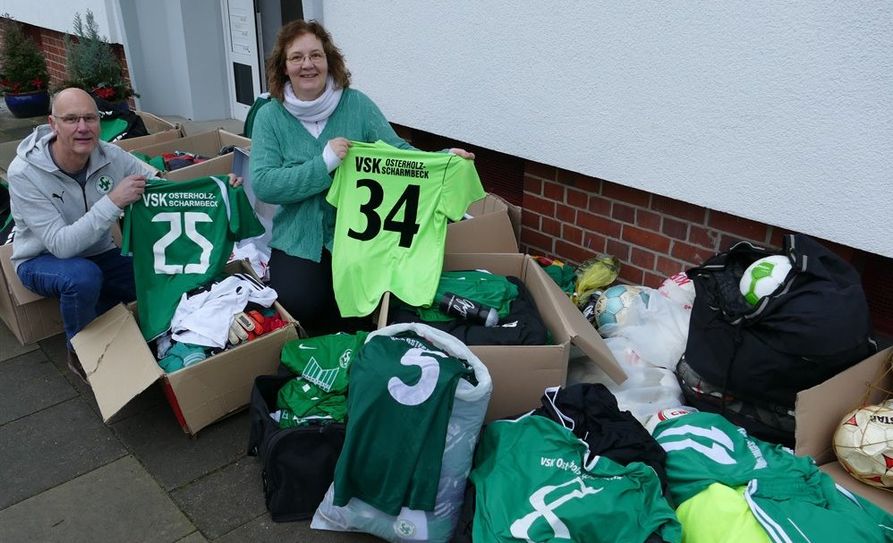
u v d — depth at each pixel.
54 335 3.57
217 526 2.42
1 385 3.18
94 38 6.34
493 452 2.27
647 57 2.97
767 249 2.60
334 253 3.11
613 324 3.04
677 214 3.22
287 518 2.43
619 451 2.17
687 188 3.02
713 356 2.52
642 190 3.25
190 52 6.38
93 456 2.75
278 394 2.65
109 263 3.37
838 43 2.43
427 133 4.46
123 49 6.78
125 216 2.97
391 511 2.18
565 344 2.56
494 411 2.67
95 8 6.77
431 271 2.99
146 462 2.71
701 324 2.58
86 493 2.57
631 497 2.01
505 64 3.54
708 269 2.67
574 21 3.18
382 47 4.18
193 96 6.57
